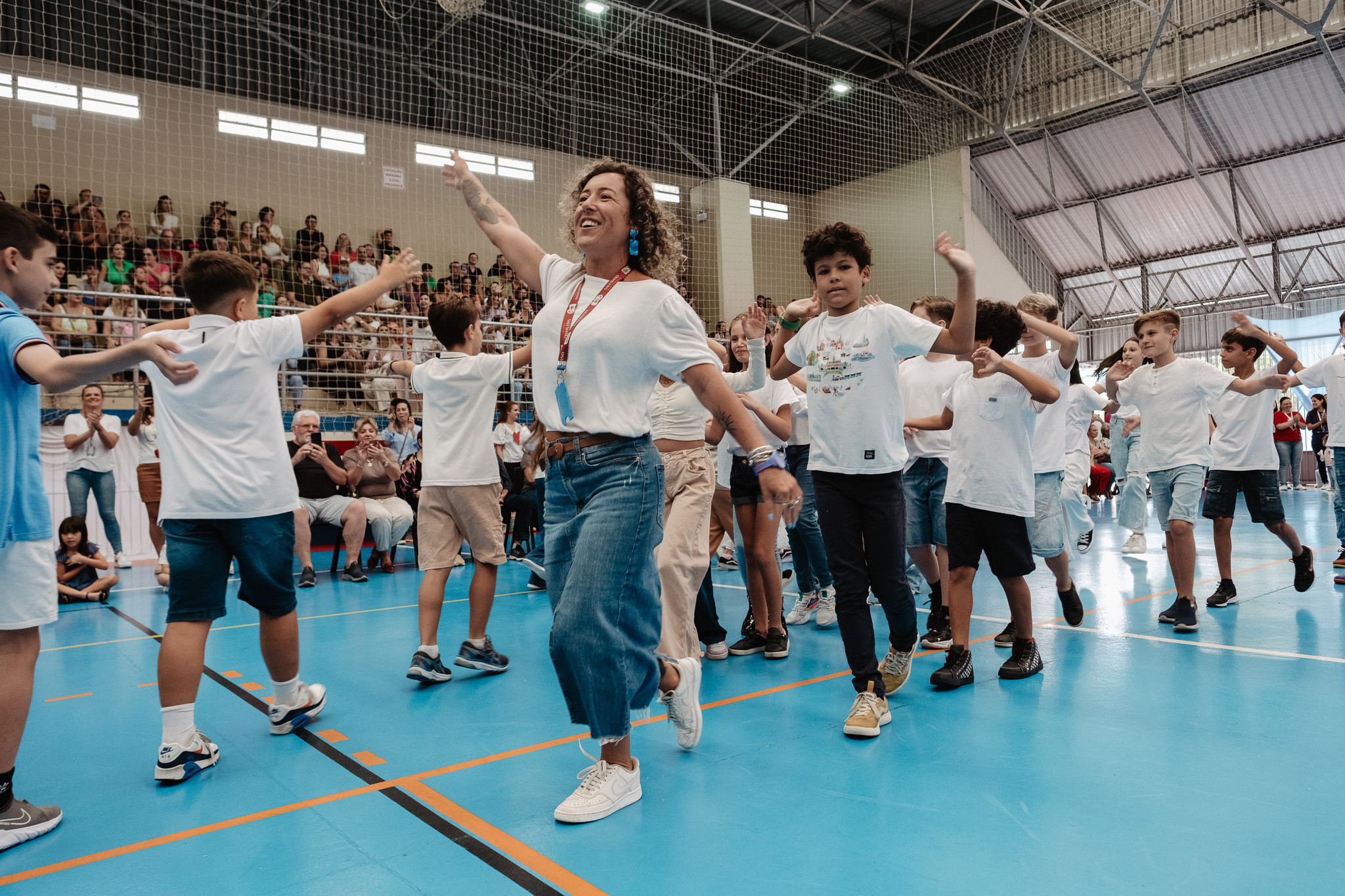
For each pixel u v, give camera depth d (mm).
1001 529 3205
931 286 16844
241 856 1908
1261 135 14602
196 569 2463
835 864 1800
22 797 2312
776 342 3301
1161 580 5578
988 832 1938
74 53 11227
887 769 2361
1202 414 4117
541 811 2135
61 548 6027
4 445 1999
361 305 2660
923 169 16922
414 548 8766
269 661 2764
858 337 2859
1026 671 3305
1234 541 7531
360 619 4988
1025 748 2496
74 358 1941
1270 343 4680
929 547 3957
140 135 11719
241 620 4992
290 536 2666
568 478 2000
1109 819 1991
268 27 12586
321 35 12977
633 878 1762
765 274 16062
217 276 2498
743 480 3811
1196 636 3908
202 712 3092
